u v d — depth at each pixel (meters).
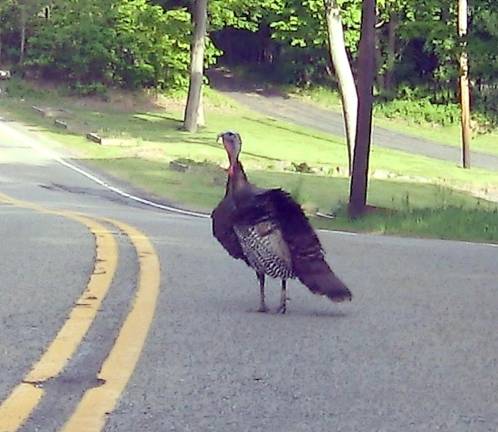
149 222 18.28
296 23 58.75
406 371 6.95
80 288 9.70
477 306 9.67
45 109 52.34
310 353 7.38
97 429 5.41
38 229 15.27
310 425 5.62
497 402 6.24
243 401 6.04
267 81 67.56
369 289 10.52
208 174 34.34
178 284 10.25
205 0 49.44
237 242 8.80
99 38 57.09
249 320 8.55
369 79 24.41
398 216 22.58
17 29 59.41
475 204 30.27
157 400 5.99
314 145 48.94
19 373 6.50
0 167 33.59
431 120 62.03
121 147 40.91
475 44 28.16
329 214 25.62
